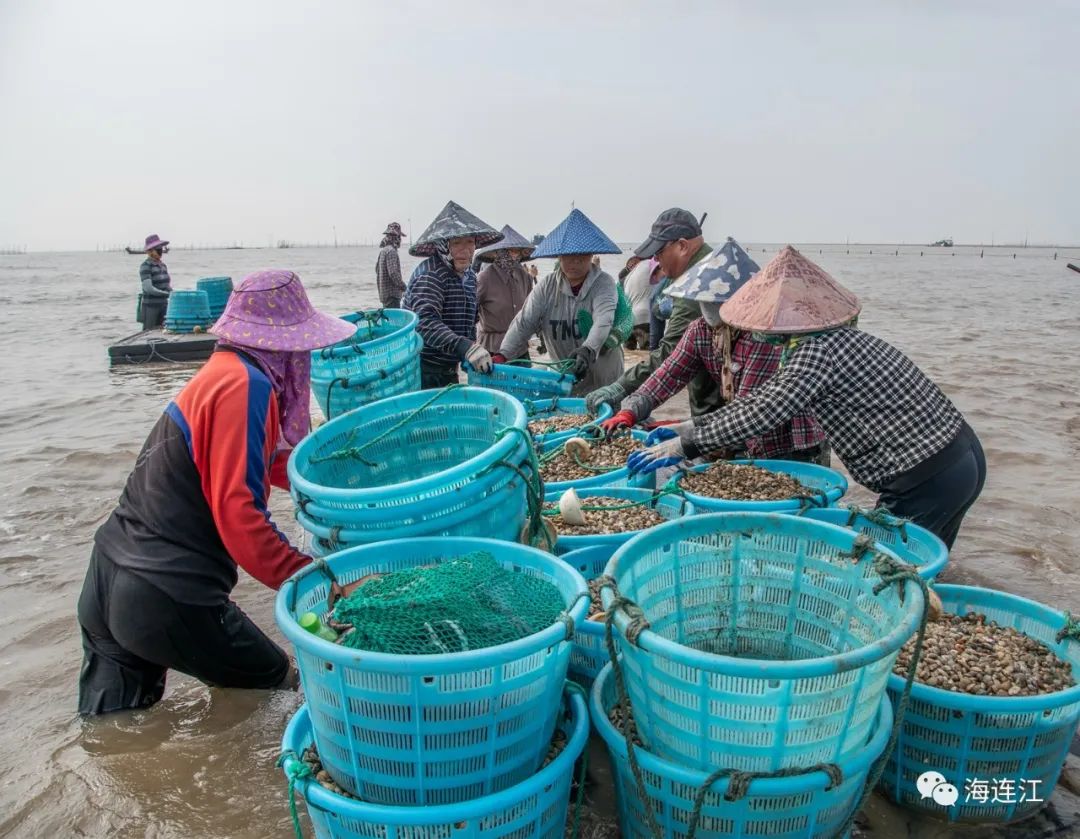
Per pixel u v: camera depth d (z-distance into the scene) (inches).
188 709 133.7
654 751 90.6
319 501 112.3
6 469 277.1
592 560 135.5
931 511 139.7
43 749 123.9
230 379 115.1
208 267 4133.9
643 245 209.5
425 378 249.4
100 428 339.3
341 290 1577.3
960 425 140.6
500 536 118.5
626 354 468.4
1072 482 251.9
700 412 195.9
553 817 92.1
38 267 5452.8
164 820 108.6
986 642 114.5
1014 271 3223.4
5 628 165.2
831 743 83.7
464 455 152.8
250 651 131.6
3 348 643.5
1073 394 395.2
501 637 86.7
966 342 625.6
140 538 121.7
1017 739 99.6
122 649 129.9
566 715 101.4
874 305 1098.7
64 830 107.3
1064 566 189.9
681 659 79.8
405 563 108.1
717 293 162.6
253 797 113.0
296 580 97.5
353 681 81.3
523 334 244.4
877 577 100.1
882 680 85.3
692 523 109.8
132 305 1213.7
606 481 166.9
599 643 113.7
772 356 161.5
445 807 82.7
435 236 236.4
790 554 111.5
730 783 82.3
